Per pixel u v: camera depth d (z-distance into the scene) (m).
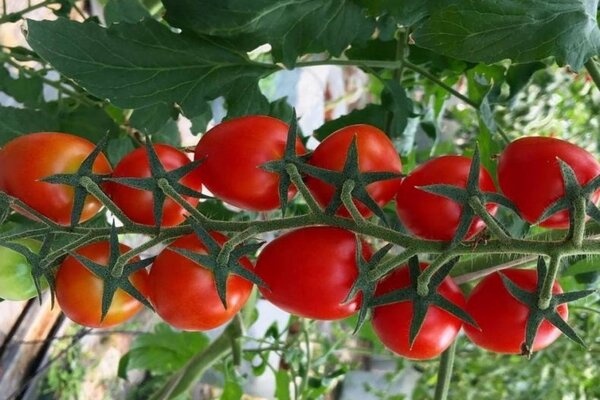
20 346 0.50
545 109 0.69
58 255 0.21
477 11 0.27
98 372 0.59
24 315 0.51
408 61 0.39
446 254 0.19
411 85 0.46
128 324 0.63
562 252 0.18
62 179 0.20
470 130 0.81
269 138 0.22
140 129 0.31
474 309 0.23
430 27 0.27
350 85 1.00
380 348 0.69
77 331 0.56
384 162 0.21
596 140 0.80
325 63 0.33
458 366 0.87
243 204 0.23
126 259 0.20
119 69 0.30
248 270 0.19
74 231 0.21
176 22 0.29
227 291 0.21
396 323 0.21
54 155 0.22
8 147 0.22
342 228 0.20
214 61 0.31
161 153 0.22
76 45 0.29
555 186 0.20
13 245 0.20
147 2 0.44
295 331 0.74
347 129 0.22
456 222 0.20
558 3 0.27
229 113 0.32
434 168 0.21
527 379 0.84
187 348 0.53
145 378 0.66
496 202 0.19
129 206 0.21
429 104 0.47
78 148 0.23
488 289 0.23
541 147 0.21
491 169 0.37
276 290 0.21
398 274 0.22
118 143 0.35
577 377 0.83
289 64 0.31
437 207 0.20
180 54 0.30
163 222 0.22
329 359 0.73
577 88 0.74
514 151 0.21
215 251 0.19
